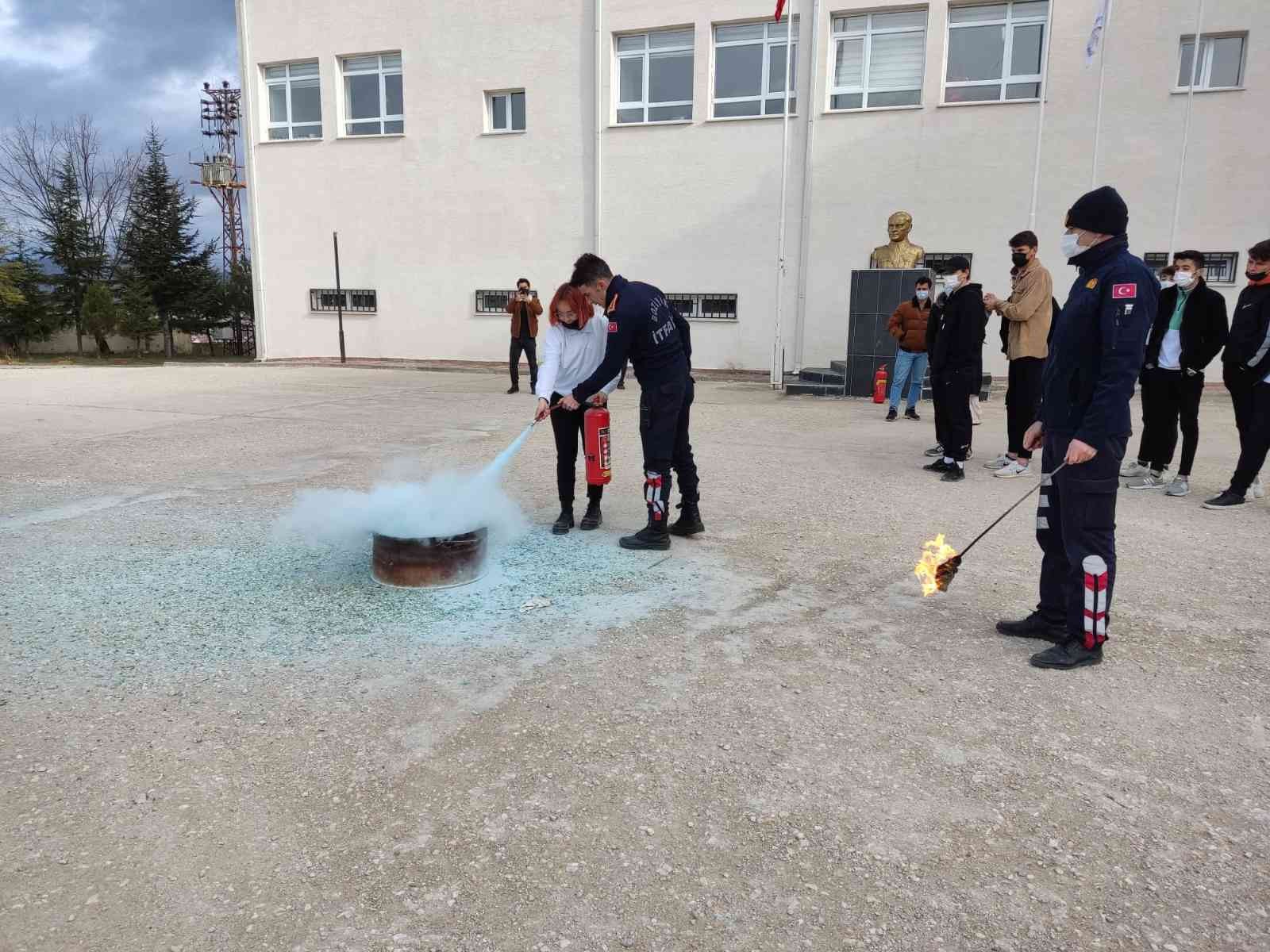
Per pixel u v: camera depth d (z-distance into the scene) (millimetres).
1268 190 13812
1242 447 6020
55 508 5844
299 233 20562
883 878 2217
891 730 2959
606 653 3561
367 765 2715
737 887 2178
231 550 4922
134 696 3158
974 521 5699
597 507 5477
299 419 10172
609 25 17328
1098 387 3316
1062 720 3045
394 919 2053
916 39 15570
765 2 16203
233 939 1983
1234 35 13875
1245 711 3121
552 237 18453
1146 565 4789
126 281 35531
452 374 17375
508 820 2443
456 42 18578
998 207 15211
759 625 3879
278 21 19953
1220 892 2176
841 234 16219
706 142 16922
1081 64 14477
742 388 14898
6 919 2035
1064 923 2062
